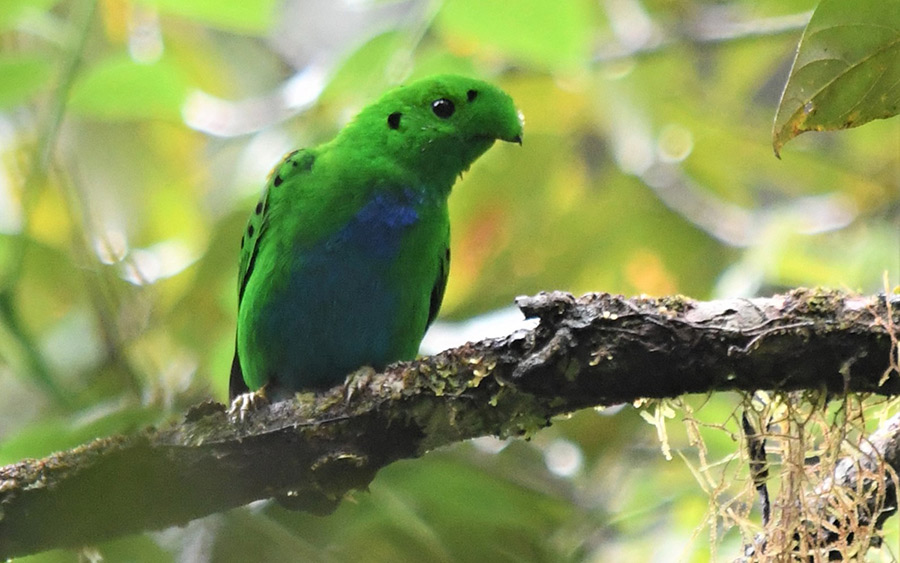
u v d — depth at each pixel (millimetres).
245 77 17578
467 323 12078
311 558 10625
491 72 14125
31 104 12836
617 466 12602
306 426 7082
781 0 14742
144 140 15500
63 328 13430
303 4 17562
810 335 6527
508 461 12375
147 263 14633
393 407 7035
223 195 15211
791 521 7191
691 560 10625
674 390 6836
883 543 8078
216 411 7156
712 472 11406
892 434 7297
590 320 6695
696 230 15219
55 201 13367
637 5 15430
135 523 7211
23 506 6875
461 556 11234
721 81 16406
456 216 15266
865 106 6230
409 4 16781
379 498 10516
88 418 9320
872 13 5945
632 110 14805
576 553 11391
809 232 14039
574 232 15305
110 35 15023
